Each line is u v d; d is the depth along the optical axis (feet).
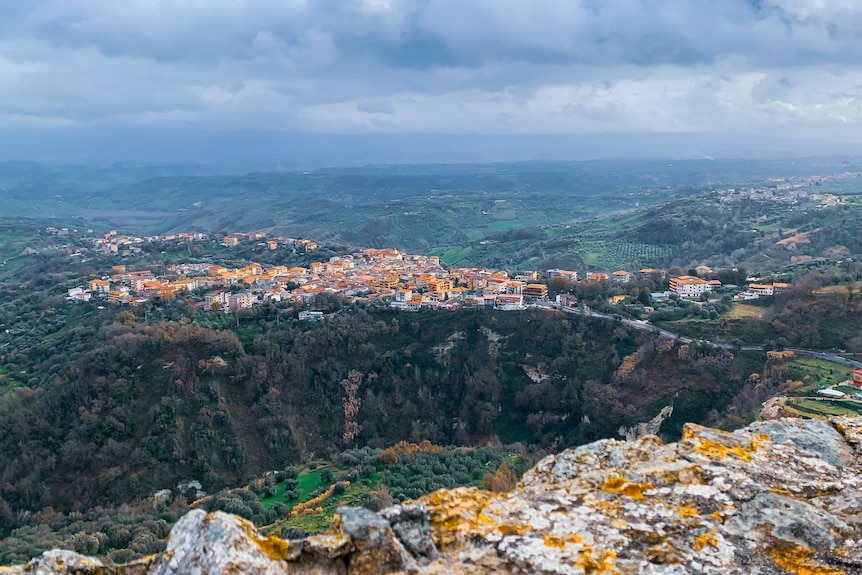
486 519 38.75
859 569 33.76
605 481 42.47
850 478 42.50
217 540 32.71
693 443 46.37
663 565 34.32
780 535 36.17
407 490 210.18
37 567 34.91
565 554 35.27
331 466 268.82
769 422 50.75
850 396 227.40
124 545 192.13
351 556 34.99
